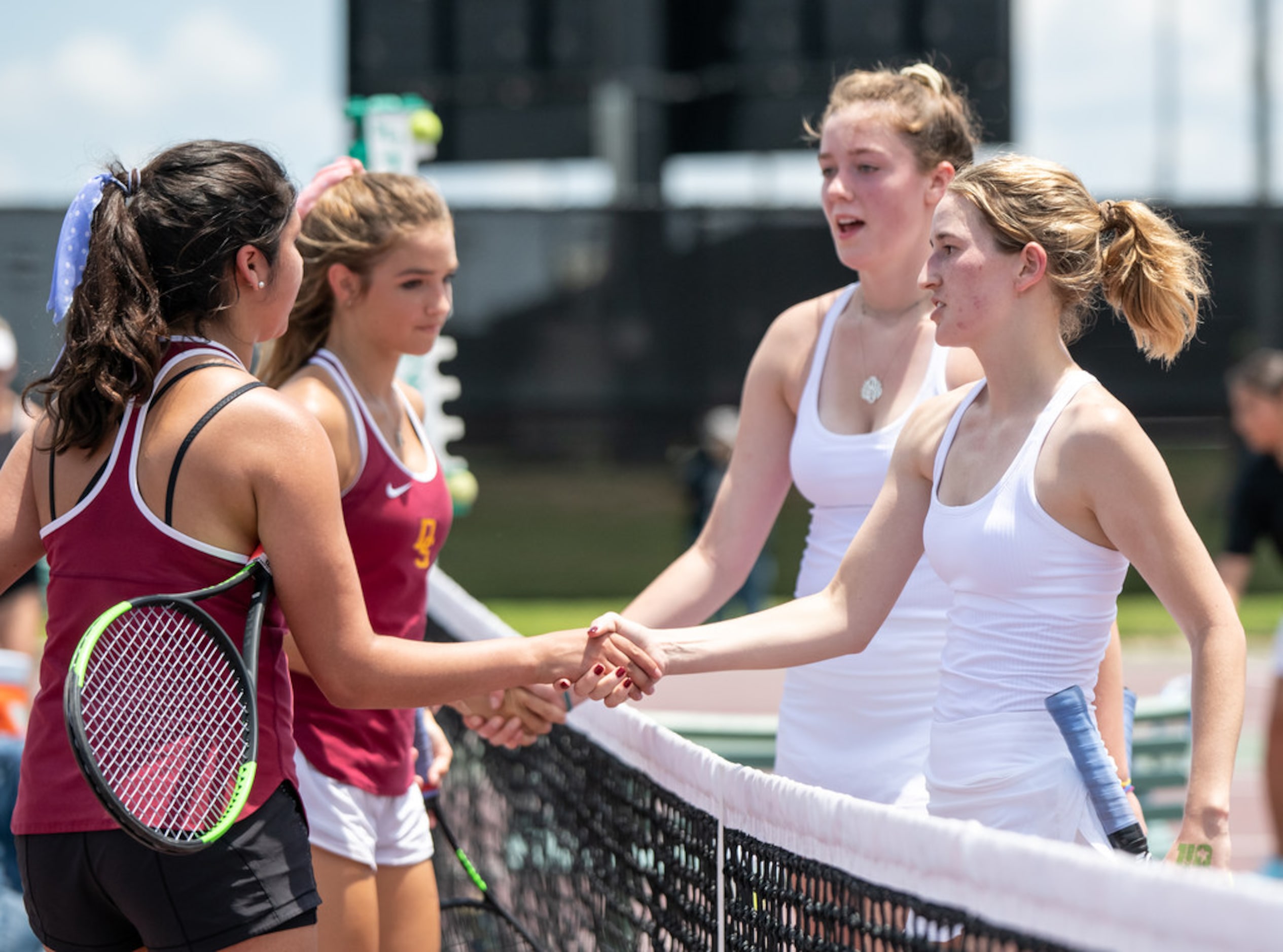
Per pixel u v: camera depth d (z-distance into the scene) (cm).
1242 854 1427
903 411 610
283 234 457
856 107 621
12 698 898
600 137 4359
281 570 431
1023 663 457
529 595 3378
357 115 1109
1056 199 468
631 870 569
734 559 682
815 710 616
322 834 567
